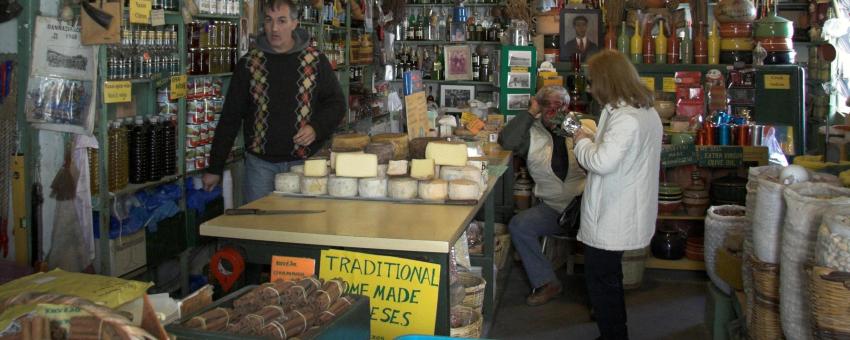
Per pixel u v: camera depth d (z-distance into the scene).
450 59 8.48
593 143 3.57
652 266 5.29
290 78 3.84
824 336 1.93
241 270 2.52
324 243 2.43
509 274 5.29
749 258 2.74
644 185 3.52
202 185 4.59
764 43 6.08
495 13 8.62
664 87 5.89
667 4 6.41
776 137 5.97
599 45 6.62
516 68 6.07
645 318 4.50
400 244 2.36
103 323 1.17
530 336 4.21
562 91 4.74
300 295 1.66
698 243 5.23
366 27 7.89
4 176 3.60
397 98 5.82
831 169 3.49
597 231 3.55
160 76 4.07
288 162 3.88
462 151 3.23
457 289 3.18
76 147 3.63
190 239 4.47
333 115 3.90
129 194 4.01
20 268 3.31
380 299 2.40
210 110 4.62
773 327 2.61
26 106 3.57
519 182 5.50
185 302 1.67
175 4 4.19
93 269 3.74
